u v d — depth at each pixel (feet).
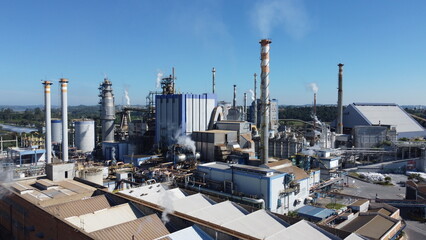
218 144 281.74
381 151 384.06
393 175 351.05
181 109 327.26
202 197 163.22
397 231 168.86
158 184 196.34
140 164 298.35
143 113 436.76
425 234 185.57
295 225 118.32
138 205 138.51
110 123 399.24
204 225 110.01
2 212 178.19
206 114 349.00
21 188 173.06
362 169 367.25
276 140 324.60
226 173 207.10
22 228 153.07
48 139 292.20
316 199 213.25
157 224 118.11
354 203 201.77
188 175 228.22
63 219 117.29
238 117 448.24
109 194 154.81
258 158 283.59
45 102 291.58
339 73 517.96
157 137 357.41
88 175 213.66
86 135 403.13
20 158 306.96
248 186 194.29
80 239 104.37
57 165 196.95
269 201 183.11
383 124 547.08
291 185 199.72
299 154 276.62
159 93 393.91
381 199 234.79
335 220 179.93
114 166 288.92
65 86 287.07
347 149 394.52
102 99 398.01
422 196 227.20
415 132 561.43
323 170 275.80
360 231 158.61
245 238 99.14
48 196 158.81
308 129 531.91
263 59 251.39
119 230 110.63
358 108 576.61
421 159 363.35
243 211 144.05
